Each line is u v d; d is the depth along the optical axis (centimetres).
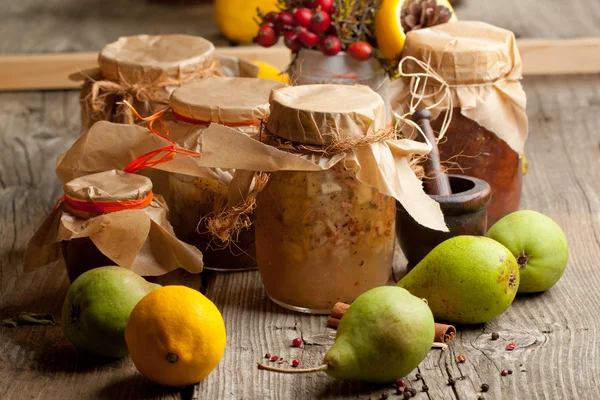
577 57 195
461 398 120
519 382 122
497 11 225
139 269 131
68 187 130
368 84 155
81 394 122
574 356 125
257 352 127
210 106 134
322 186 127
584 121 179
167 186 145
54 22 222
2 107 188
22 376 124
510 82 142
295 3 157
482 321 129
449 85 140
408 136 141
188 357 119
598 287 136
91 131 137
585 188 158
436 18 151
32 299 136
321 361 125
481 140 141
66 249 132
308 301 131
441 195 134
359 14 155
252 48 189
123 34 207
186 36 153
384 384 122
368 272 130
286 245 129
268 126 128
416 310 120
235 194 130
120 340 123
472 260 127
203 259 139
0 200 158
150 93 144
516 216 134
